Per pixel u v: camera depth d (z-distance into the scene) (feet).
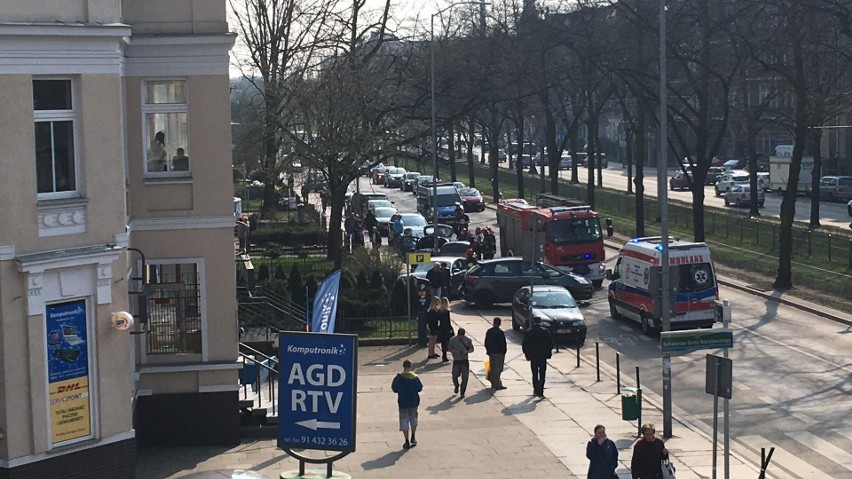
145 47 66.33
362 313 109.40
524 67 185.78
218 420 68.44
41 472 54.03
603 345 105.70
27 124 52.70
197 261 67.97
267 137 145.89
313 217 188.96
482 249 163.53
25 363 53.11
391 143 140.05
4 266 52.16
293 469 63.57
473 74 175.32
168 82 67.82
